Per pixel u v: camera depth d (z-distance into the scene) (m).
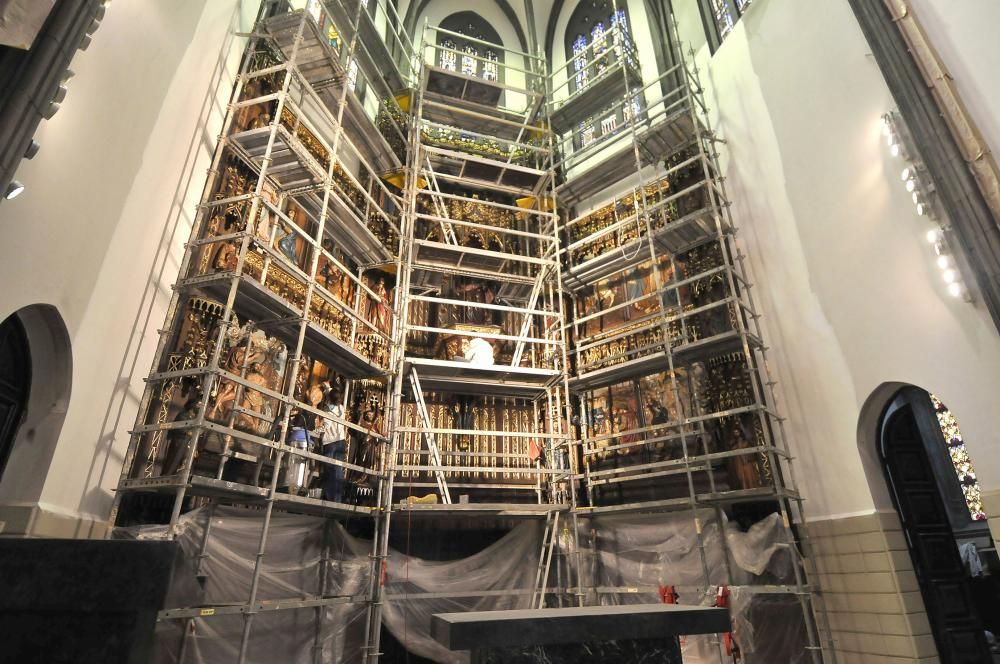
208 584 9.53
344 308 12.28
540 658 5.58
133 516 9.12
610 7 21.64
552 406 16.03
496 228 16.17
